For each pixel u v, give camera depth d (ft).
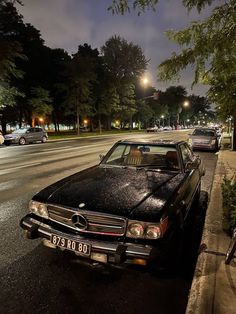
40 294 9.66
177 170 14.93
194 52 8.90
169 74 9.63
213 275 10.12
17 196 22.06
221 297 8.90
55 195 11.26
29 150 60.54
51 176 30.17
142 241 9.43
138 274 11.02
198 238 14.93
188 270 11.57
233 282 9.70
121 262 9.28
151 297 9.66
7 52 75.20
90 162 40.83
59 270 11.14
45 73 131.54
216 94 13.89
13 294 9.63
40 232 10.85
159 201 10.50
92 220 9.99
